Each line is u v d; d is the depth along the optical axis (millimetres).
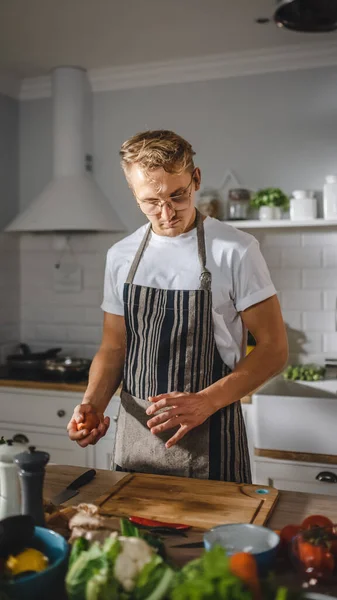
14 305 3795
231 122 3359
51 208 3318
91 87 3592
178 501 1316
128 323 1790
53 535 970
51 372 3270
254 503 1293
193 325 1706
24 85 3695
